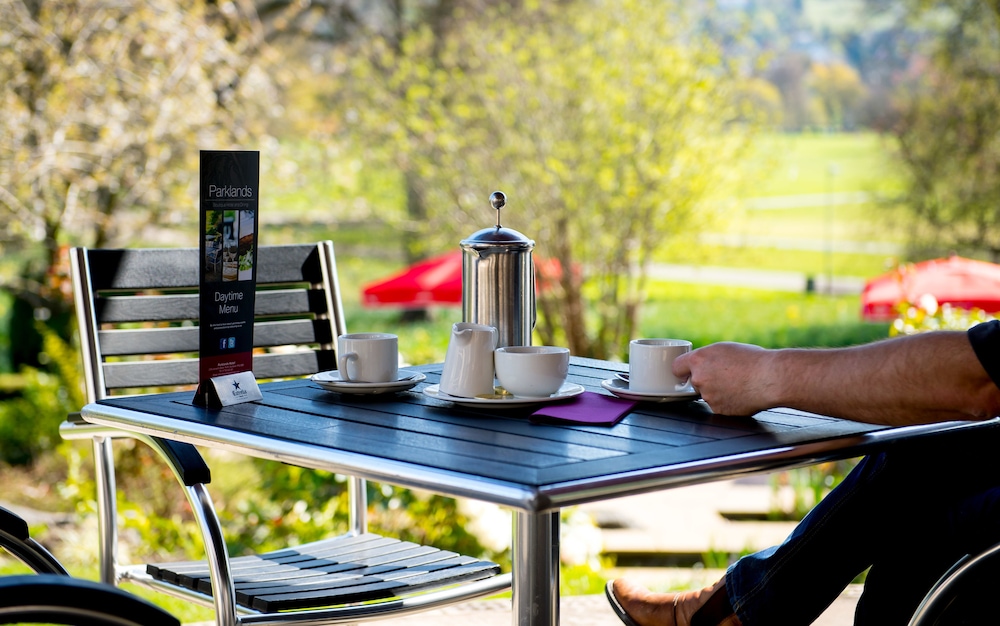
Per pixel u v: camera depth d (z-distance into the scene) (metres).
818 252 17.78
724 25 8.16
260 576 1.75
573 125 8.08
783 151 10.08
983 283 6.45
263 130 8.52
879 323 15.27
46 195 6.73
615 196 7.88
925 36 13.70
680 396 1.55
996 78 12.35
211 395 1.61
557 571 1.43
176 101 6.93
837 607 2.88
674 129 7.88
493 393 1.61
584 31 8.28
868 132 15.44
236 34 8.11
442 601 1.72
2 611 1.04
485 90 8.31
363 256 15.21
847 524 1.71
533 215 8.09
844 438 1.35
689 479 1.20
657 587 3.62
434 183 8.82
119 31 6.67
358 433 1.38
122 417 1.58
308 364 2.26
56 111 6.42
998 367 1.23
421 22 12.47
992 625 1.43
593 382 1.81
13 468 6.57
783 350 1.43
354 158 9.98
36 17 6.54
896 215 13.29
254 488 4.41
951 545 1.59
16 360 8.76
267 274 2.24
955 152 12.66
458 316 15.01
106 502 1.90
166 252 2.13
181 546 4.28
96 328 2.01
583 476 1.14
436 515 3.82
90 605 1.07
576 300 8.15
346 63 10.79
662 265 17.81
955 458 1.70
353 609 1.62
